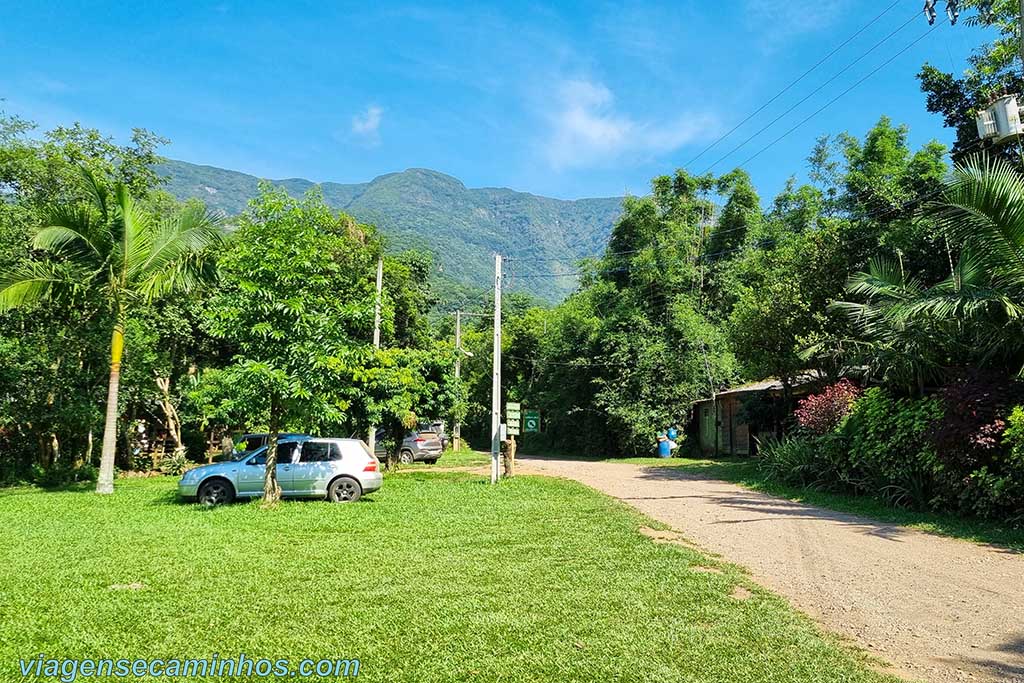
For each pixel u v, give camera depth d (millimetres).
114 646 5199
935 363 12773
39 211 18984
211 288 19250
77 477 21703
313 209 13891
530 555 8578
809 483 15914
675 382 32812
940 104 18984
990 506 10469
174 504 14312
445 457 33875
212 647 5195
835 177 33469
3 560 8305
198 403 22422
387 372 21000
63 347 20984
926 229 16906
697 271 37812
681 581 7164
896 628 5707
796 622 5797
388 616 5938
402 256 38219
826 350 18734
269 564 8055
